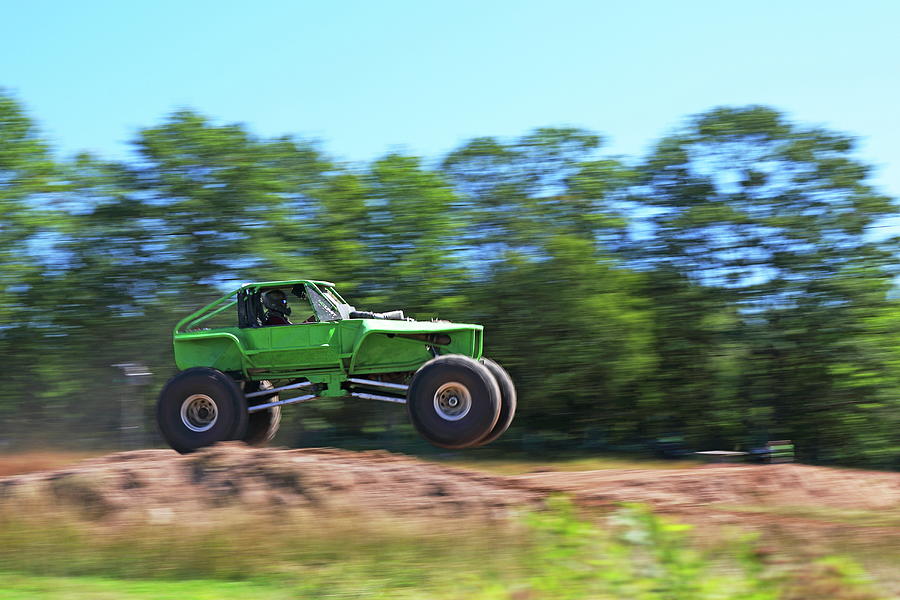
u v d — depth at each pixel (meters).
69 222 26.00
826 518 8.92
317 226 27.48
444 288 27.17
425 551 6.89
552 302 26.98
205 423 11.44
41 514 8.36
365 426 27.41
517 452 20.22
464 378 10.83
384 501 8.86
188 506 8.80
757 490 10.29
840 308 29.83
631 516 5.71
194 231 26.19
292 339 11.62
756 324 30.50
